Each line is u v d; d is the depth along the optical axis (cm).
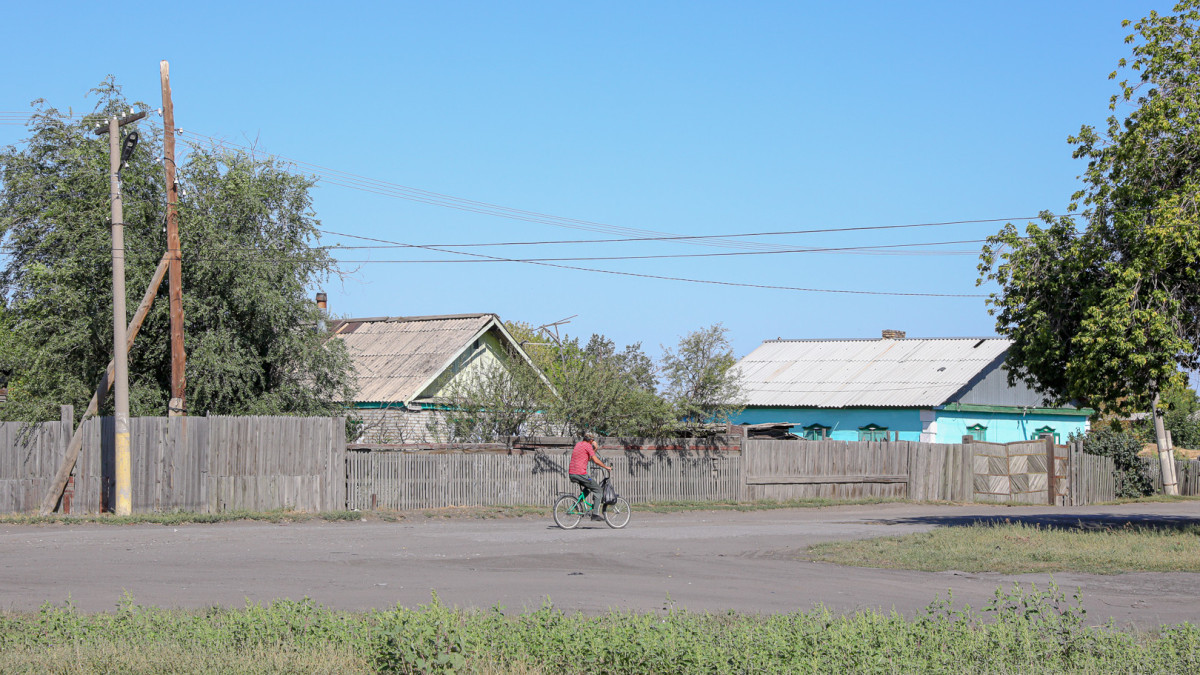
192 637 792
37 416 2152
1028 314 1944
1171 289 1762
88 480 2048
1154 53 1842
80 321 2217
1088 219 1911
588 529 1980
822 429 4078
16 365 2298
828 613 899
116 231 2009
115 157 2011
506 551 1562
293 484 2131
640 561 1480
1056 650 757
